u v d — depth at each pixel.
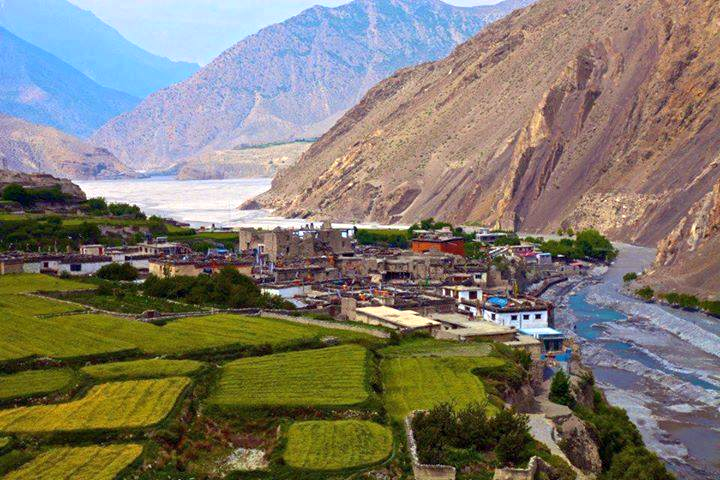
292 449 93.81
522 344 146.88
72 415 99.12
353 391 109.88
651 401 169.38
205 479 90.19
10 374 115.19
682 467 134.50
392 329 151.38
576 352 160.25
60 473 85.06
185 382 110.62
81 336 133.25
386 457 91.69
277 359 126.19
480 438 94.69
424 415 98.81
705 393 172.88
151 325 144.25
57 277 194.75
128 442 93.81
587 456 111.06
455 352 134.62
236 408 104.19
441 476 86.69
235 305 170.62
